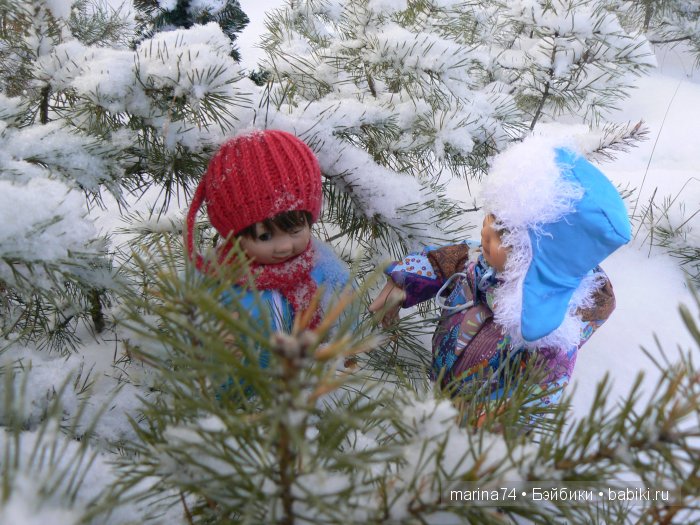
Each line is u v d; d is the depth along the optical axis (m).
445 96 1.68
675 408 0.53
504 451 0.65
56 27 1.39
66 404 1.07
